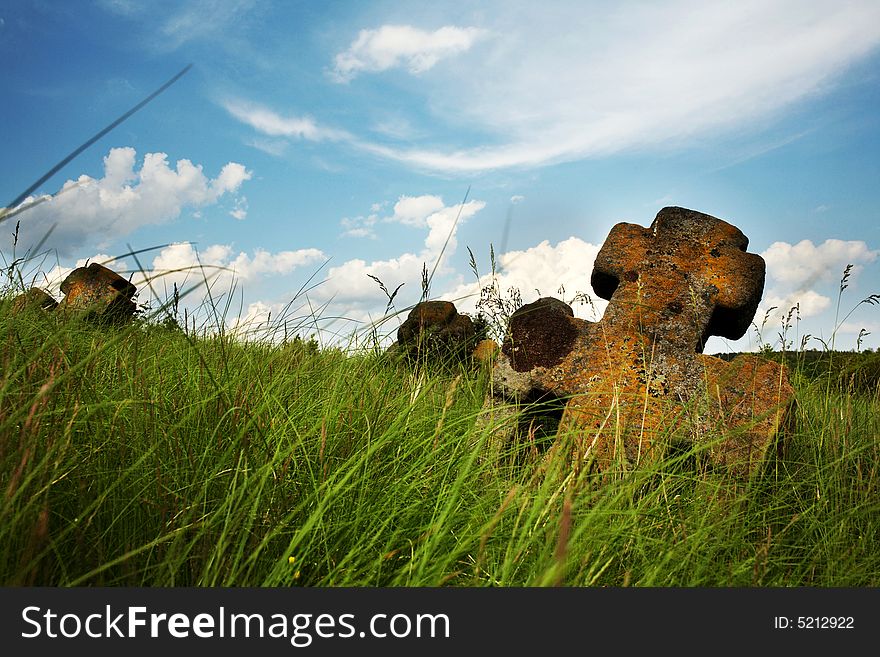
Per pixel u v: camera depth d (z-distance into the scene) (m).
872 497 3.09
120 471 2.02
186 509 1.95
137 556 1.86
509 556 1.97
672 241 4.25
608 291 4.43
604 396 3.65
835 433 3.78
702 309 3.93
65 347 2.35
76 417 2.12
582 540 2.06
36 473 1.68
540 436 3.95
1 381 1.96
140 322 2.00
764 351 4.88
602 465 3.10
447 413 3.23
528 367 3.99
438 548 2.21
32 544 1.53
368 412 2.89
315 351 3.43
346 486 2.24
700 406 3.42
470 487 2.61
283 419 2.57
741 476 3.12
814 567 2.64
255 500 1.95
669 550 2.24
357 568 2.05
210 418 2.44
